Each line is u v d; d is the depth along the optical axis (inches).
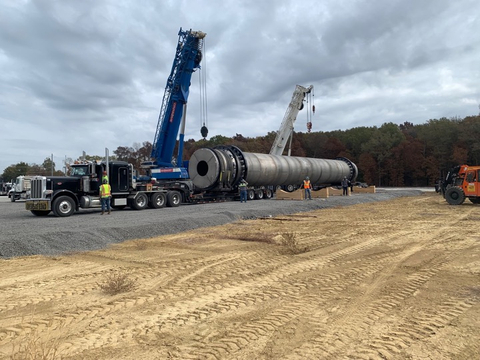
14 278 262.5
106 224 484.7
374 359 140.3
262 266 293.6
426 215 636.1
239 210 663.8
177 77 948.6
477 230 461.4
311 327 171.8
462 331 165.6
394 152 2733.8
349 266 290.4
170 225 489.4
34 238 369.1
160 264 303.7
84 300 214.2
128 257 331.9
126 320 182.5
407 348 149.4
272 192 1138.7
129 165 744.3
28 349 150.6
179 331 168.6
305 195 984.9
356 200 972.6
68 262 313.9
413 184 2765.7
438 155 2561.5
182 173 957.8
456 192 817.5
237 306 201.9
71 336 163.8
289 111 1298.0
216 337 161.3
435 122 2714.1
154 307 201.3
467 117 2500.0
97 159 771.4
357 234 444.8
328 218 614.2
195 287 239.1
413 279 250.7
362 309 194.9
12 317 187.3
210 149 952.3
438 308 194.7
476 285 234.4
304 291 228.1
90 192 693.3
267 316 186.2
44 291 232.1
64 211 641.6
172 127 956.0
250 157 1018.7
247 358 141.6
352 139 3070.9
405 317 182.9
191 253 347.6
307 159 1291.8
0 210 839.1
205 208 738.8
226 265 297.9
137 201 751.1
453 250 343.9
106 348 151.3
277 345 152.9
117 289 229.6
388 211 719.1
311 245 379.9
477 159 2407.7
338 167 1427.2
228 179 948.0
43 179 642.8
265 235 443.5
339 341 156.3
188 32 946.1
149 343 155.9
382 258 316.2
